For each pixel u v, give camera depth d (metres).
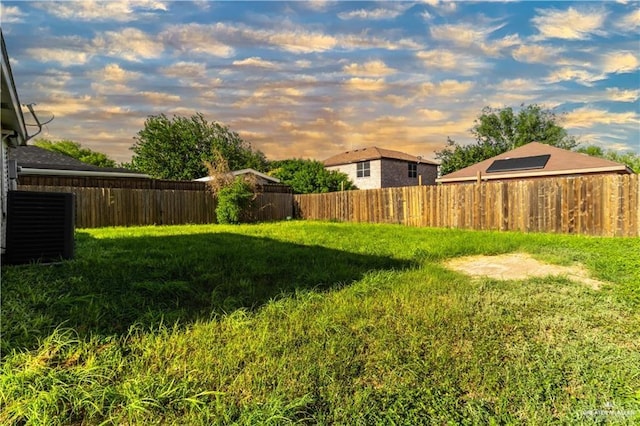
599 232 7.58
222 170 13.14
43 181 10.21
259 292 3.07
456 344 2.07
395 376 1.70
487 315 2.54
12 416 1.33
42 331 2.06
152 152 22.34
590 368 1.79
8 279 3.18
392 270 3.98
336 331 2.22
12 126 3.99
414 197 10.89
